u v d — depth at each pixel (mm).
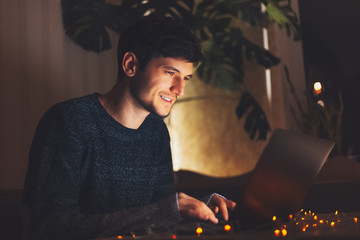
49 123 1225
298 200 891
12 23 2309
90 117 1323
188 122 3369
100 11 2732
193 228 974
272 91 3164
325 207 2098
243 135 3223
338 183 2105
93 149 1311
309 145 893
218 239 678
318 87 1634
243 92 3023
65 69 2596
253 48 2979
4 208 1652
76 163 1215
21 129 2320
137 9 2840
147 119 1516
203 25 2949
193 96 3379
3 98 2240
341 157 2330
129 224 1003
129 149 1414
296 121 3045
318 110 2766
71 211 1089
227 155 3258
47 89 2475
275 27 3186
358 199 2080
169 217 975
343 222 1005
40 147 1178
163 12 2865
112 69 2941
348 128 3131
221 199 1247
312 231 837
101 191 1334
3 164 2223
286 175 878
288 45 3350
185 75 1298
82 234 1026
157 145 1550
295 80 3381
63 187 1145
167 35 1251
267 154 873
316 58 3475
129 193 1405
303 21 3529
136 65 1320
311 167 886
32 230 1066
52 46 2521
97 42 2691
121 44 1355
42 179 1126
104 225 1021
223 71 3074
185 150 3350
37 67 2424
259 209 875
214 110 3324
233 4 3014
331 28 3486
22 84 2340
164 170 1576
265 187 870
